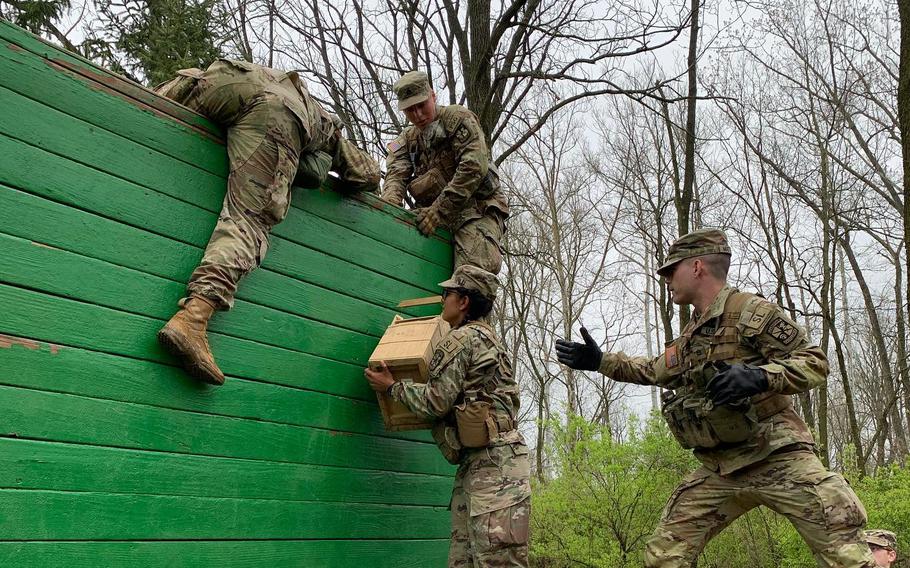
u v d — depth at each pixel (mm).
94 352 2711
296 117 3340
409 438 4285
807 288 14758
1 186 2506
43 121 2656
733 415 3521
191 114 3211
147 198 2979
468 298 3934
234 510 3152
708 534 3855
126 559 2719
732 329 3625
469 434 3629
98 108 2842
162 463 2889
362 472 3902
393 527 4066
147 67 8602
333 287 3859
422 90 4738
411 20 11117
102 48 8820
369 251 4145
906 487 8500
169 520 2885
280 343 3498
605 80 9477
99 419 2695
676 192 11820
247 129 3260
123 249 2863
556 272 23328
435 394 3592
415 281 4484
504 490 3617
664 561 3826
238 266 3111
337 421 3781
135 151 2959
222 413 3162
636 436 8367
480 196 4902
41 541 2477
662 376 3947
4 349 2453
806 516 3506
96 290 2748
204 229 3201
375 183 4062
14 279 2506
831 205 17609
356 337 3975
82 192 2748
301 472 3521
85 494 2617
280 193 3281
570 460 8500
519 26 9758
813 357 3412
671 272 3990
